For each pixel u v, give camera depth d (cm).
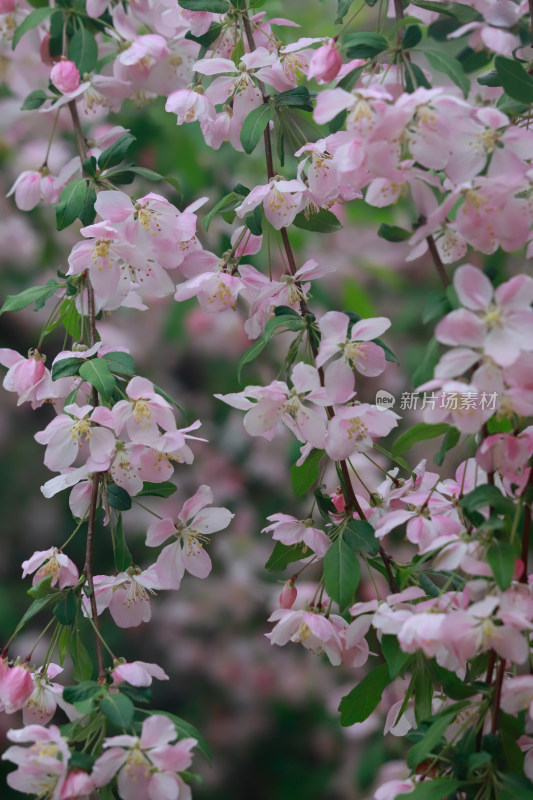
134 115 192
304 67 165
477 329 152
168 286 164
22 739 154
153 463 161
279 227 164
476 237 156
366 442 160
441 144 154
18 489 229
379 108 154
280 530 164
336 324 159
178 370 231
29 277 216
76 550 226
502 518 155
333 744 238
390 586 162
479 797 155
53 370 161
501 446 155
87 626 229
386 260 217
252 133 163
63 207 163
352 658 162
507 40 169
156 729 154
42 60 170
